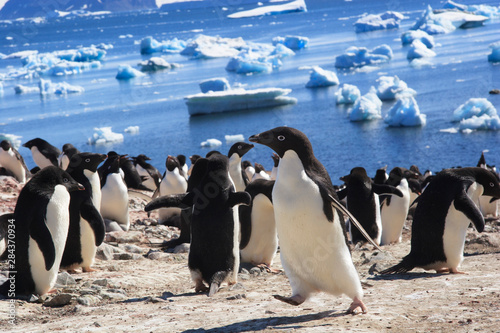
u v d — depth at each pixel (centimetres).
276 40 8906
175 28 17100
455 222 600
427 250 619
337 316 419
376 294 511
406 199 932
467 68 5400
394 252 835
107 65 8706
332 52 8094
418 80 5078
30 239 526
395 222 941
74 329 416
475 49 6638
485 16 9612
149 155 3144
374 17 10300
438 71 5422
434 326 370
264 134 427
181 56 9494
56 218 534
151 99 5347
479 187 629
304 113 4181
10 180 1312
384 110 4022
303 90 5294
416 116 3397
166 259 792
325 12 19338
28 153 3366
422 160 2630
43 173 541
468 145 2841
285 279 642
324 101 4622
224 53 8875
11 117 4775
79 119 4512
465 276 579
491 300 442
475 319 379
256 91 4459
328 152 2920
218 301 516
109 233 911
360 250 855
